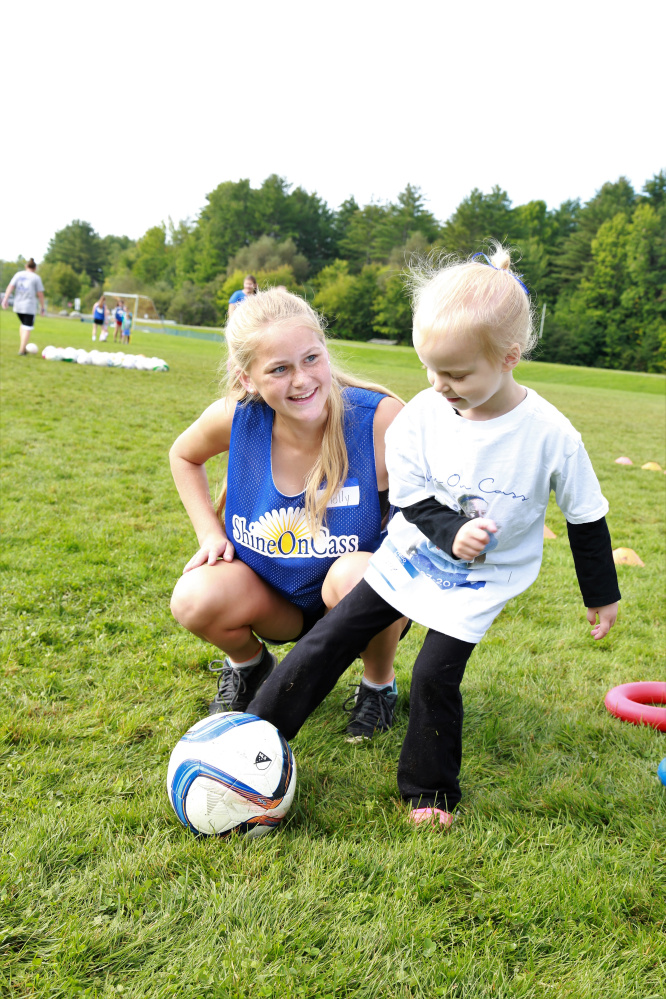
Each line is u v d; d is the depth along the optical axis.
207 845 1.95
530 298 2.04
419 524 2.11
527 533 2.17
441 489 2.15
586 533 2.13
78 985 1.53
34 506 5.07
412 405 2.20
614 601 2.18
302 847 1.96
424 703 2.10
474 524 1.95
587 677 3.21
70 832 1.96
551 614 3.94
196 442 2.71
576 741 2.62
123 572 3.99
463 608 2.10
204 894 1.77
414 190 84.44
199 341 39.56
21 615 3.33
